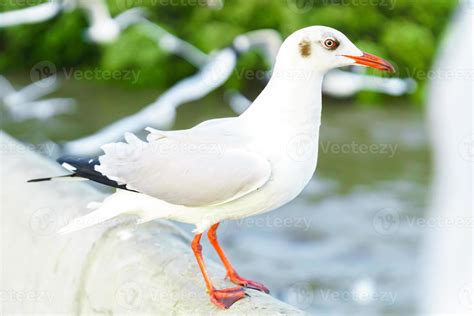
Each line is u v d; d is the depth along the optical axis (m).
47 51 30.34
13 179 5.82
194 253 4.35
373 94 26.00
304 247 15.26
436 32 27.22
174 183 4.28
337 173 20.50
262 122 4.35
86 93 27.84
